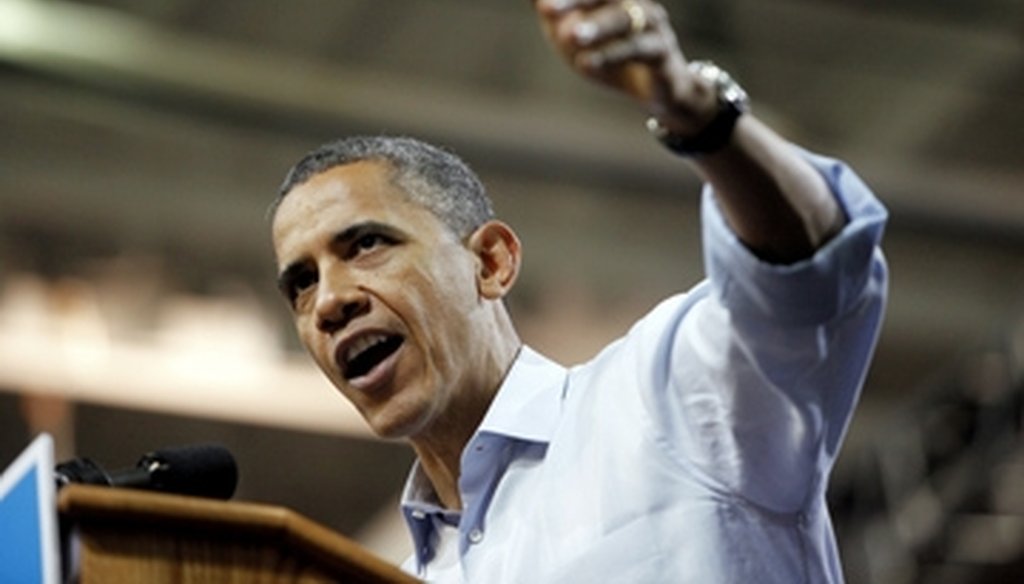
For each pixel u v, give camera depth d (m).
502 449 6.14
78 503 4.40
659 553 5.58
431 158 6.58
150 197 25.38
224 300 25.81
